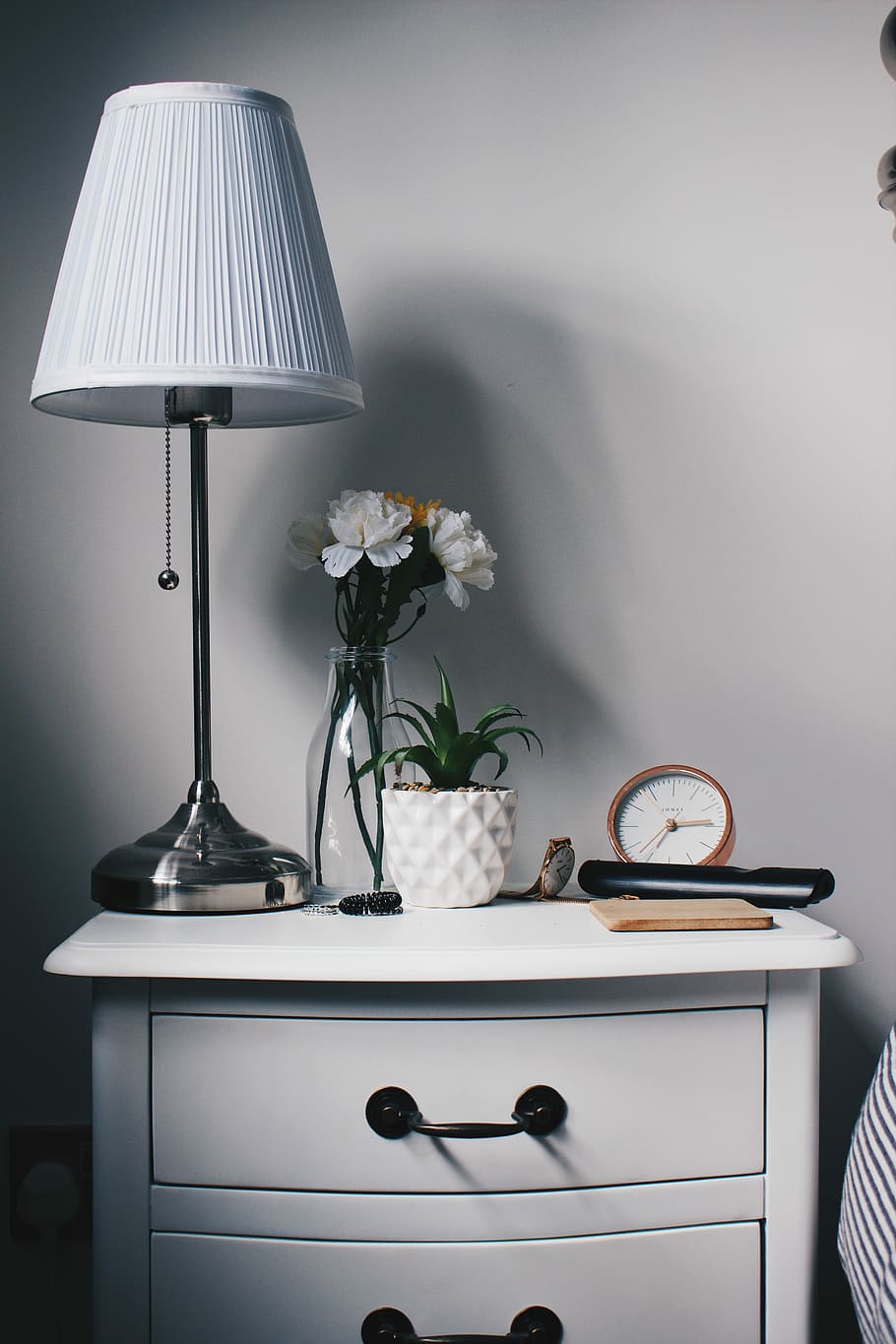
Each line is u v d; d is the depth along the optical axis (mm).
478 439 1289
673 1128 906
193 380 899
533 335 1289
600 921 958
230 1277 886
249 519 1278
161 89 949
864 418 1305
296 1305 884
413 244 1283
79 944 884
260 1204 885
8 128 1255
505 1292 886
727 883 1037
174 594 1271
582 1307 892
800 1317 907
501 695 1288
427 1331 883
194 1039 889
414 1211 883
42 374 945
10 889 1272
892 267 1304
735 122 1294
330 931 925
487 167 1284
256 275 931
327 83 1274
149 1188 889
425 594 1165
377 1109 881
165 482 1269
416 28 1277
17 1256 1275
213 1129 887
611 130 1288
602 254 1291
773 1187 913
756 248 1298
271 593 1278
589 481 1293
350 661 1082
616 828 1147
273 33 1271
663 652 1296
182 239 920
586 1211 894
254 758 1276
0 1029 1273
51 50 1258
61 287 963
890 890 1312
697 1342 903
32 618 1267
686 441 1297
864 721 1309
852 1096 1308
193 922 959
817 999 922
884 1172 798
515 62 1283
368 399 1283
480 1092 890
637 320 1293
